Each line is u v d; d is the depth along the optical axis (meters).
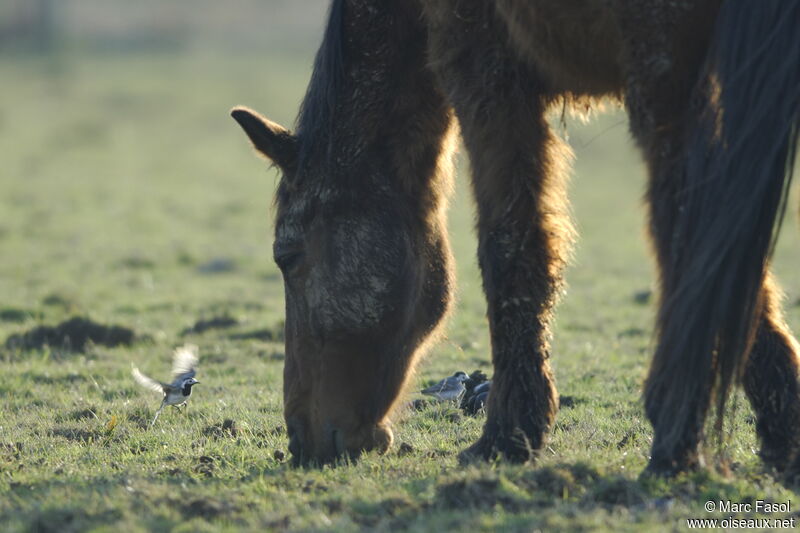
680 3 10.21
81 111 91.38
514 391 12.02
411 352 13.36
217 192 59.00
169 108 93.50
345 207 13.05
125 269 36.03
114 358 22.53
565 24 10.93
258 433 15.86
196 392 19.20
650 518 9.85
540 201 11.99
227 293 31.52
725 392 10.16
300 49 134.62
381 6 13.20
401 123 13.29
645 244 10.90
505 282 11.93
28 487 12.27
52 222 46.75
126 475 12.59
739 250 9.85
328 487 11.60
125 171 66.31
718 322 9.93
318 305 13.01
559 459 12.33
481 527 9.84
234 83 105.25
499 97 11.91
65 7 158.00
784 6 9.78
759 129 9.78
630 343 23.20
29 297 29.97
